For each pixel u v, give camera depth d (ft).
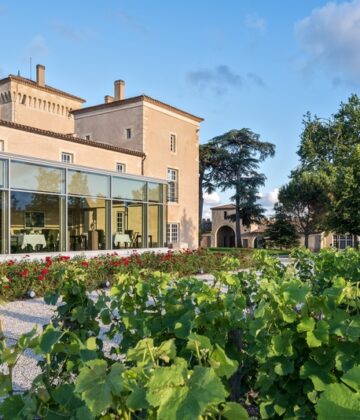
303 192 121.19
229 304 8.27
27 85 113.80
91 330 10.59
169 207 99.66
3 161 48.29
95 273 36.14
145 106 94.32
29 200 51.52
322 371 6.35
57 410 5.57
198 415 3.88
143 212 65.72
